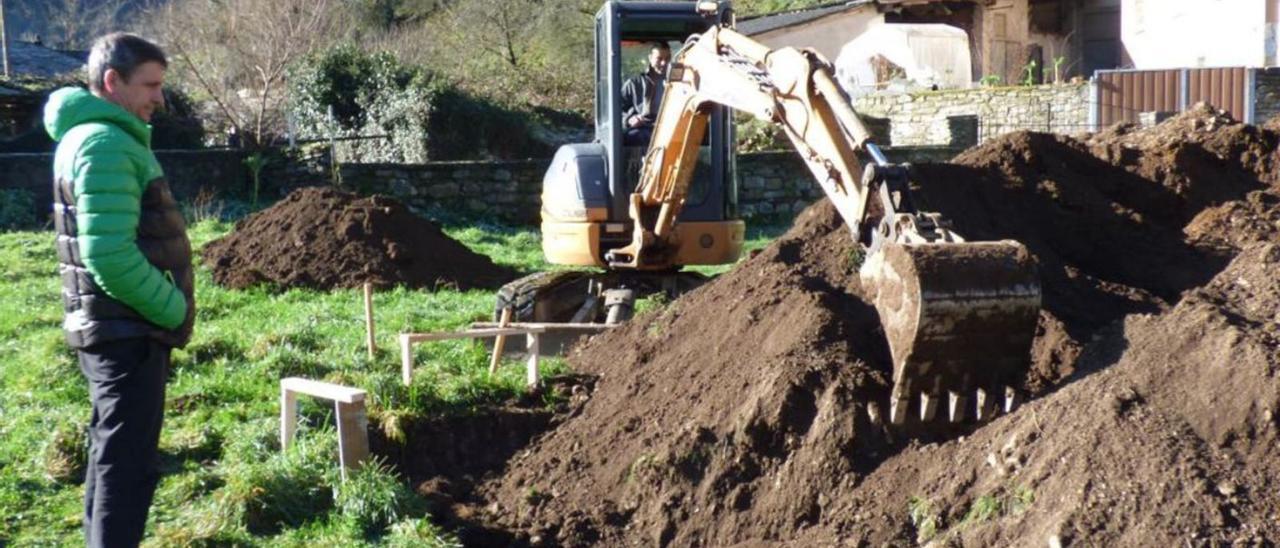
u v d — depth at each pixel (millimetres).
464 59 32625
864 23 33344
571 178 10289
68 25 38250
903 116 27547
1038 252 7703
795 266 7145
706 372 6512
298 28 27000
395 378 7453
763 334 6457
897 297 5309
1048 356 5855
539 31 33688
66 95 4371
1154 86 24828
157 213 4469
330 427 6820
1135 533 4496
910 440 5488
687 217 10180
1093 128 24891
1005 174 8633
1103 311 6918
